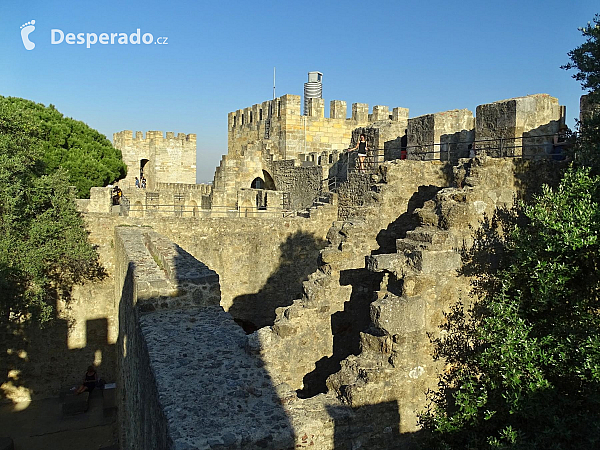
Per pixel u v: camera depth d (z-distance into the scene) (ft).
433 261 27.94
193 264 37.24
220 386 21.42
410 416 26.73
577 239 23.13
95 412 58.80
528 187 32.42
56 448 50.96
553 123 40.22
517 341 24.64
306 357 35.86
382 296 30.40
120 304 51.11
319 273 38.99
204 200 105.91
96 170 135.33
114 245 62.64
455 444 25.58
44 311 54.65
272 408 20.30
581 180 25.63
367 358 26.50
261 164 104.17
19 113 59.26
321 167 77.30
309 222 69.56
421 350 27.35
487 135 41.57
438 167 45.39
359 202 53.21
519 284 27.73
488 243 30.30
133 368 34.24
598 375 21.29
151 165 193.16
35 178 58.80
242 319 67.56
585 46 30.50
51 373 62.85
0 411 58.85
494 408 25.04
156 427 21.11
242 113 129.08
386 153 60.18
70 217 58.70
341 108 108.37
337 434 22.13
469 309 29.58
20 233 54.80
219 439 17.40
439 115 49.78
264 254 67.82
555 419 21.99
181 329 28.35
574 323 24.68
